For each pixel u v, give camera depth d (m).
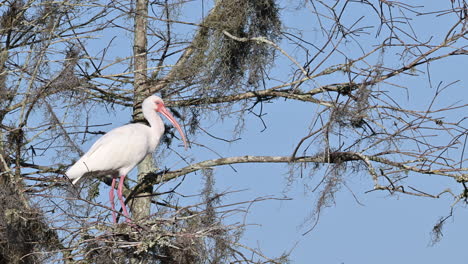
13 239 14.16
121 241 13.63
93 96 16.20
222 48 15.83
